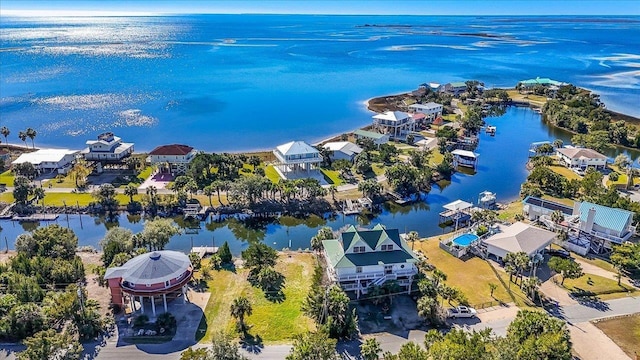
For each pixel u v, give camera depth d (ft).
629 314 219.00
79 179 388.16
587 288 241.35
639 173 414.41
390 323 211.82
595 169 427.74
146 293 205.67
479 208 352.69
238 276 250.98
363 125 614.34
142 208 343.87
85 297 215.51
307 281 247.50
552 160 456.04
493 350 175.63
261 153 479.00
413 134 526.98
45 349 171.22
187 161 402.93
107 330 201.87
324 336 177.99
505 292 238.89
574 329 207.62
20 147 488.85
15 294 214.28
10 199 352.28
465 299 226.58
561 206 319.06
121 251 258.57
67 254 265.54
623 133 525.75
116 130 567.18
